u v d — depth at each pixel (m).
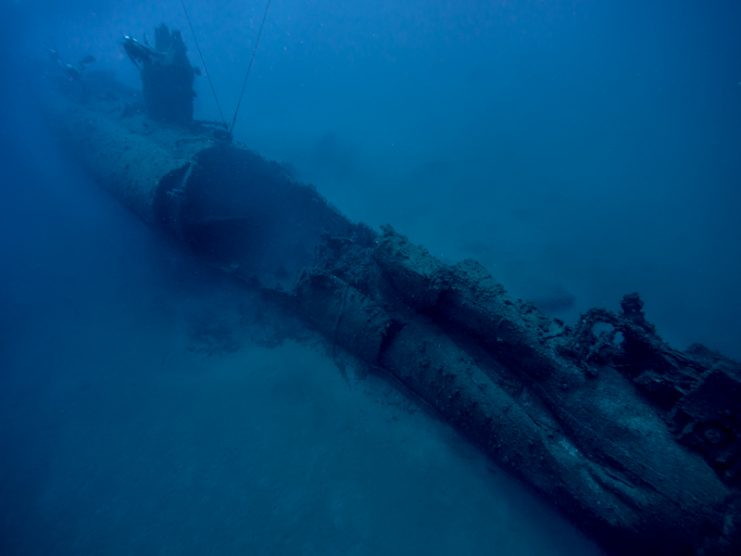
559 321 5.65
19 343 7.01
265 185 9.28
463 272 5.63
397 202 13.50
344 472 5.41
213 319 7.60
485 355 5.66
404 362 5.91
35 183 10.66
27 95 13.00
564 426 4.96
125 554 4.51
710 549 3.89
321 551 4.65
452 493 5.25
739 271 11.68
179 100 9.15
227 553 4.57
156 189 7.16
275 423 5.95
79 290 8.08
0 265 8.47
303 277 6.86
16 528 4.72
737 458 4.09
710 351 5.04
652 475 4.30
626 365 5.29
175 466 5.38
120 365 6.74
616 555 4.68
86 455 5.47
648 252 12.20
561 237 12.58
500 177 15.85
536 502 5.19
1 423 5.82
